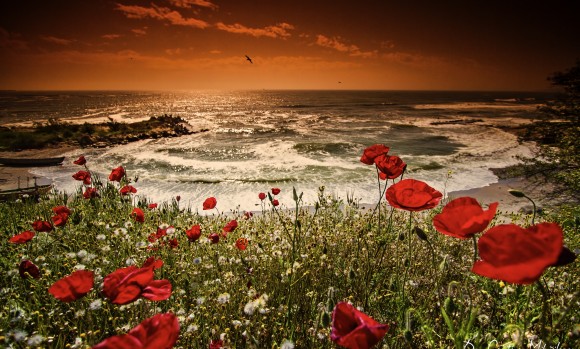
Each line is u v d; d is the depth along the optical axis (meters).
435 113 94.00
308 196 16.30
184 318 2.38
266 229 5.45
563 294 2.30
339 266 3.36
